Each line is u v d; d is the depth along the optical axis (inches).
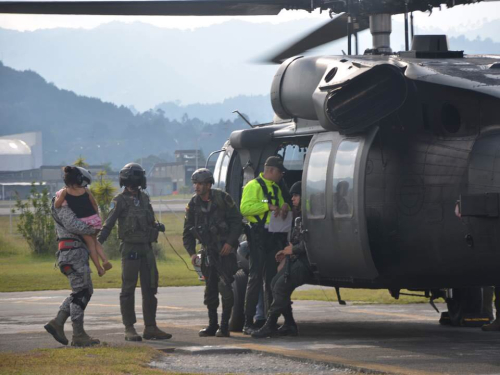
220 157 1058.7
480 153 650.8
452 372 532.1
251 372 550.3
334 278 738.2
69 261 685.3
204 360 609.3
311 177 749.3
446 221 671.1
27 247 2701.8
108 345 680.4
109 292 1405.0
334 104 686.5
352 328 842.2
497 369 544.7
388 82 675.4
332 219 714.8
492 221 637.9
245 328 784.3
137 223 738.2
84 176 690.2
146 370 539.8
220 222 760.3
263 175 787.4
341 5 774.5
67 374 514.0
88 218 687.1
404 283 721.6
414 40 778.2
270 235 778.8
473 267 671.8
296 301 1203.2
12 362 569.3
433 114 686.5
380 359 595.8
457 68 702.5
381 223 705.0
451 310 863.1
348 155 705.0
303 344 696.4
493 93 636.7
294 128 849.5
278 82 807.7
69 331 820.0
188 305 1147.3
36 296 1347.2
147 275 744.3
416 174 690.2
